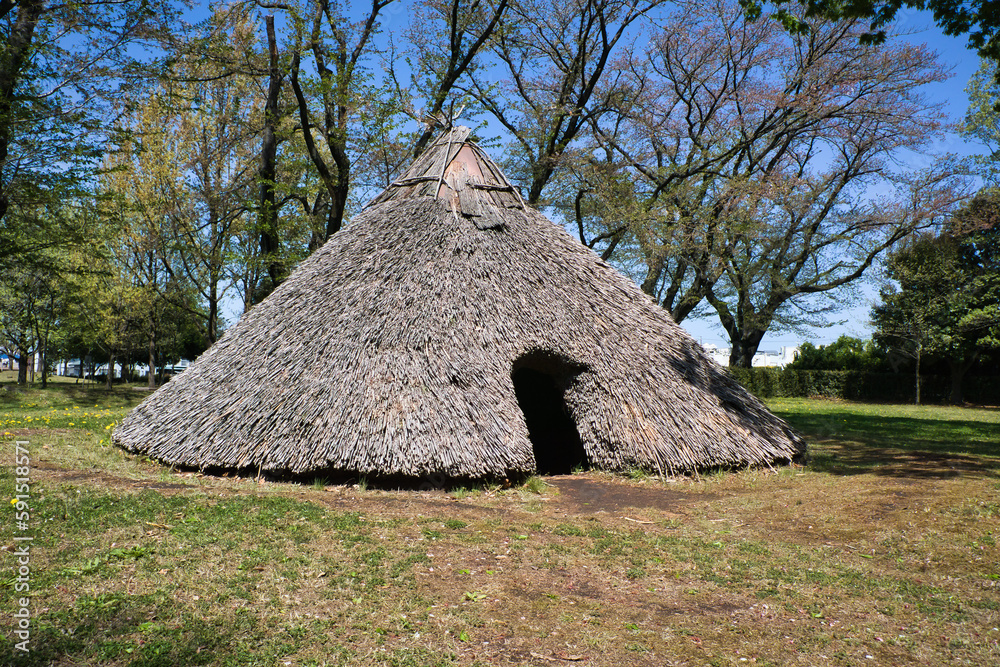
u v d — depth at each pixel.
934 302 27.89
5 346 34.25
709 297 26.22
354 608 3.92
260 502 5.99
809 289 26.66
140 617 3.65
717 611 4.09
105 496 5.91
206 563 4.47
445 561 4.73
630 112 20.92
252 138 20.25
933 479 7.59
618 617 3.96
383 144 16.62
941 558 5.02
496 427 7.08
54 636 3.38
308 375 7.45
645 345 8.61
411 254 8.41
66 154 14.30
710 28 21.22
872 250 25.97
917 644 3.70
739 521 6.08
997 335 27.30
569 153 17.94
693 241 18.28
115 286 26.06
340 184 16.23
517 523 5.77
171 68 14.78
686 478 7.71
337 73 15.65
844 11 9.41
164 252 20.72
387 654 3.42
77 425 11.12
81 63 13.80
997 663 3.49
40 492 5.93
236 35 15.74
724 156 19.06
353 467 6.71
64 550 4.53
